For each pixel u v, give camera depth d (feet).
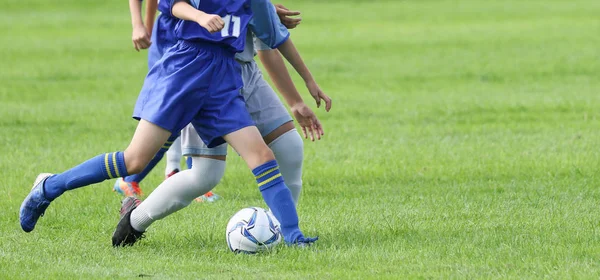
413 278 42.06
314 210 61.11
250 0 49.78
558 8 285.64
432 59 182.80
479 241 50.03
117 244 50.93
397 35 226.17
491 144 90.79
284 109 52.90
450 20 260.01
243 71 52.01
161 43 52.01
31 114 114.73
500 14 273.33
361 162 81.61
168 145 64.85
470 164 79.30
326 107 55.06
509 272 43.14
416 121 110.22
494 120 110.52
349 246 49.34
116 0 307.58
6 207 62.90
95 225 57.00
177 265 45.62
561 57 179.73
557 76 155.74
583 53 184.75
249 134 48.26
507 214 58.44
